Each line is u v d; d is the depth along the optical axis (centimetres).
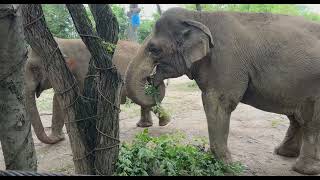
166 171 515
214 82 561
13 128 411
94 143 491
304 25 568
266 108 586
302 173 573
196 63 571
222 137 568
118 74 482
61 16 1386
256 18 576
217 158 567
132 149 534
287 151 654
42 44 458
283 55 548
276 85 553
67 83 473
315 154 567
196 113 990
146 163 517
